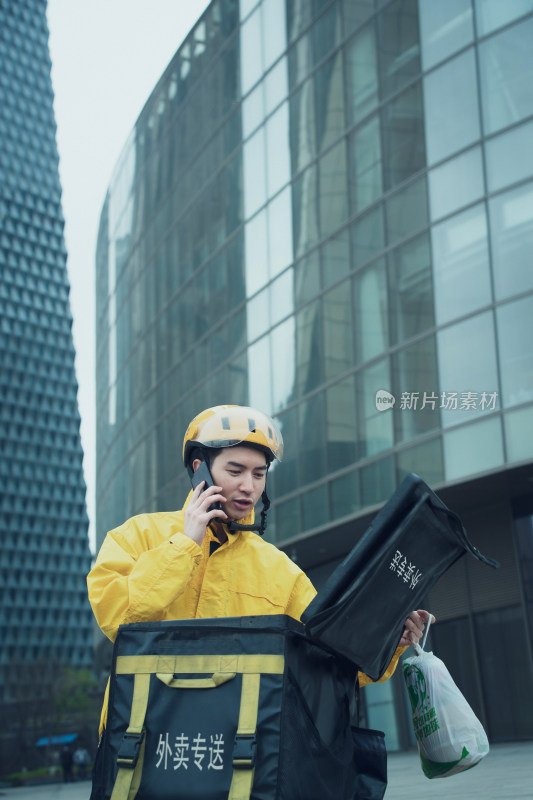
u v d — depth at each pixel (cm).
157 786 285
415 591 319
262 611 343
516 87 2186
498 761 1557
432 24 2400
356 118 2598
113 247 4638
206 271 3319
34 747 9388
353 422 2427
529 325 2058
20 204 18062
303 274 2720
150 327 3847
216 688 292
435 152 2331
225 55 3344
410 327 2312
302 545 2627
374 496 2314
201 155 3466
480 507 2373
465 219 2231
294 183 2827
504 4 2238
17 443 16412
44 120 19125
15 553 15650
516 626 2261
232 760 282
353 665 317
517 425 2034
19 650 14975
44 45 19725
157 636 302
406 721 2497
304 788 283
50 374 17300
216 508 345
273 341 2819
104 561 335
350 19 2675
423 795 979
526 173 2130
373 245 2469
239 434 342
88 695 9519
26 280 17612
